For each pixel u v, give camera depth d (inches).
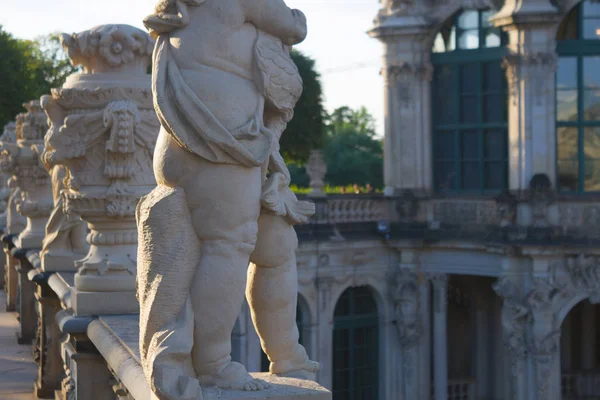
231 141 186.9
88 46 340.5
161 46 191.5
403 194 1774.1
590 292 1587.1
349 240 1701.5
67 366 357.4
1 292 785.6
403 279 1747.0
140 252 196.5
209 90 187.5
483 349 1863.9
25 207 545.3
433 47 1803.6
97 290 329.4
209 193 190.2
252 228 195.0
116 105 331.0
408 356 1760.6
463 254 1711.4
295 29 195.5
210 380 193.3
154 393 190.9
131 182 338.0
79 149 333.7
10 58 2516.0
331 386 1701.5
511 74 1674.5
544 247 1579.7
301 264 1654.8
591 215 1593.3
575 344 1861.5
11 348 523.8
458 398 1849.2
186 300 192.1
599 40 1652.3
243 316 1466.5
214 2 188.9
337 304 1732.3
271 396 190.9
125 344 272.2
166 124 188.5
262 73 191.6
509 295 1624.0
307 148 2669.8
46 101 335.9
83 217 337.7
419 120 1802.4
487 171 1744.6
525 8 1636.3
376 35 1831.9
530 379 1611.7
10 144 557.6
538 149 1659.7
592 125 1659.7
